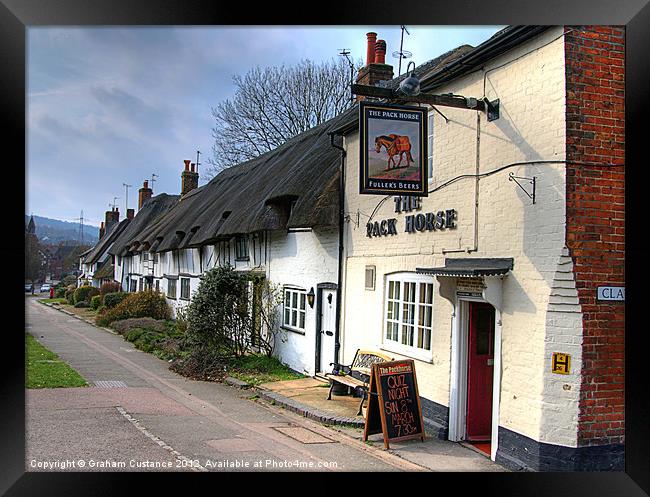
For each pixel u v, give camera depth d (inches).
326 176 486.0
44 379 463.5
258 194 636.7
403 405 310.3
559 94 249.9
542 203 255.3
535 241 257.9
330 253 478.6
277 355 573.6
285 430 332.5
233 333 587.5
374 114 306.5
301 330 522.9
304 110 1015.6
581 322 241.9
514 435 263.3
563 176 245.9
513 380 266.1
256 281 605.9
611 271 248.4
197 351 555.5
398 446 302.4
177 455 276.8
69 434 306.8
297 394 421.7
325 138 580.1
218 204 834.8
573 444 239.5
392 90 296.4
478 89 301.9
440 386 322.0
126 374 517.3
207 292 587.2
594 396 241.9
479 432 315.6
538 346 251.3
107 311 1100.5
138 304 1063.6
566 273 244.2
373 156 304.5
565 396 242.4
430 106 346.0
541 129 258.4
